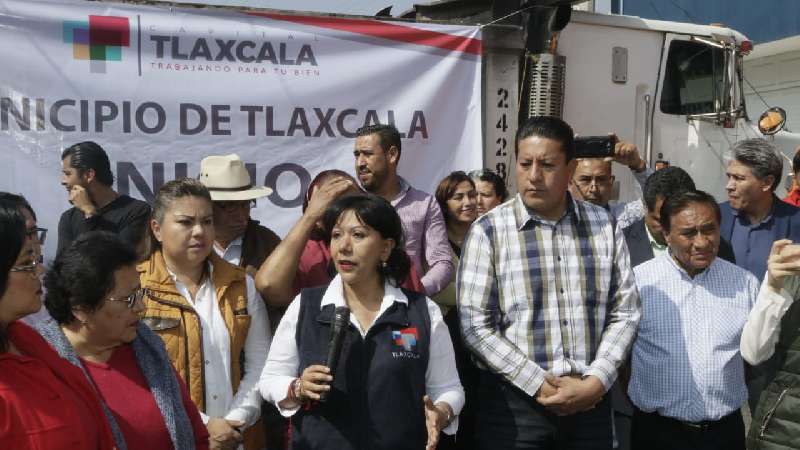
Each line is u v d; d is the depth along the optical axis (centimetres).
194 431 231
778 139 734
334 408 245
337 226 258
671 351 311
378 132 380
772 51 1209
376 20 495
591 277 291
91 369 208
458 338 353
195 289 282
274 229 480
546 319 288
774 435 293
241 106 471
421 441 249
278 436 314
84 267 201
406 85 500
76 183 416
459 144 511
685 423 308
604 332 294
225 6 468
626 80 604
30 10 437
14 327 175
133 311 209
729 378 308
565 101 575
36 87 438
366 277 258
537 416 285
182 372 268
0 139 434
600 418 290
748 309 312
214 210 346
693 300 313
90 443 176
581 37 582
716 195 662
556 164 287
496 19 533
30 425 163
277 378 255
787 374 293
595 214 303
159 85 458
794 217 418
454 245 409
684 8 1259
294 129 481
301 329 257
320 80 485
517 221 296
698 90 645
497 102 536
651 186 385
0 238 159
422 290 314
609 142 405
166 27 459
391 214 259
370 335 251
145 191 457
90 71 447
